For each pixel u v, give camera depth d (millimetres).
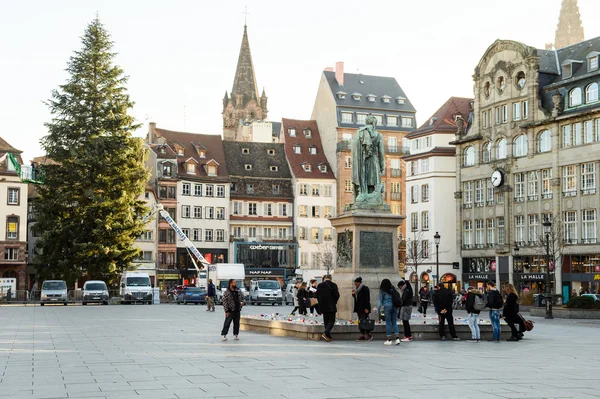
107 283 68625
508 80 74938
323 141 110812
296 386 13555
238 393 12750
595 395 12719
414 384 13875
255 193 104438
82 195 67750
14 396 12555
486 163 78000
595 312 43500
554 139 69375
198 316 41562
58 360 18109
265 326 27172
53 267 67750
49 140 68875
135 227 68250
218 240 100812
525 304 62188
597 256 65062
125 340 24125
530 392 13008
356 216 26172
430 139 87500
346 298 26109
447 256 85375
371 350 20422
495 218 76625
